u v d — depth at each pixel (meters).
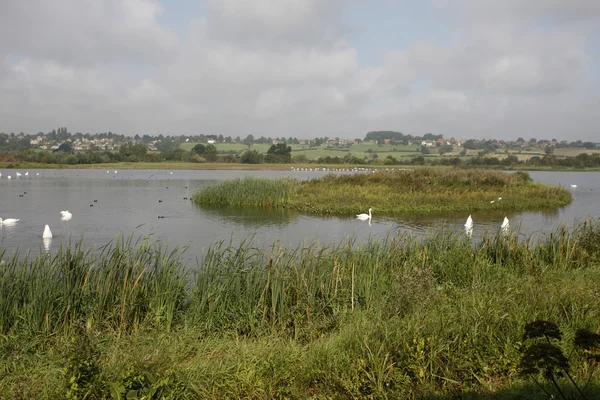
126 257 9.57
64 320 8.03
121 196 42.34
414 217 28.44
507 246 12.95
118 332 7.86
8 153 113.62
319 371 6.04
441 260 11.78
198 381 5.70
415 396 5.64
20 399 5.40
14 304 8.22
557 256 12.58
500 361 6.21
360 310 8.58
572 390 5.40
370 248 12.87
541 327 5.23
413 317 7.09
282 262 10.34
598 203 38.66
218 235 21.58
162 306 8.63
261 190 35.25
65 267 9.07
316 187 38.81
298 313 8.70
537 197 37.41
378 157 161.38
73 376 5.20
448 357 6.22
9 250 17.98
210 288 9.14
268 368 6.07
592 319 7.20
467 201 33.91
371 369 5.89
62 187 53.00
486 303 7.64
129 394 5.09
